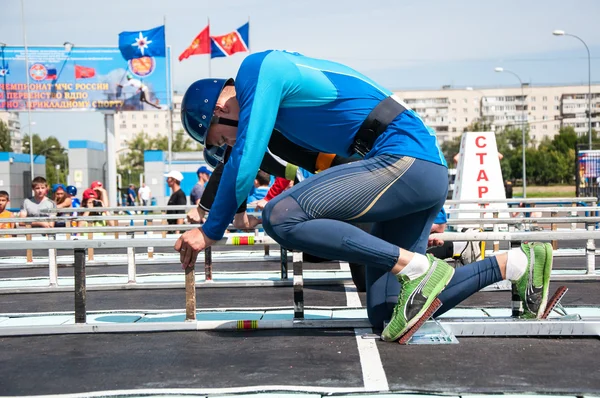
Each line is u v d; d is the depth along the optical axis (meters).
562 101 137.62
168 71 31.47
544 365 2.91
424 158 3.09
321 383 2.71
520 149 93.00
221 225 3.13
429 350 3.19
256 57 3.13
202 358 3.17
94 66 31.38
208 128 3.38
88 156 34.62
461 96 137.38
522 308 3.58
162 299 5.43
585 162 20.00
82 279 3.82
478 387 2.61
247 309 4.66
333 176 3.09
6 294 6.05
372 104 3.17
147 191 28.70
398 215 3.18
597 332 3.39
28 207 11.58
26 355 3.32
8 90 31.55
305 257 7.46
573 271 6.77
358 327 3.77
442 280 3.25
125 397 2.61
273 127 3.29
